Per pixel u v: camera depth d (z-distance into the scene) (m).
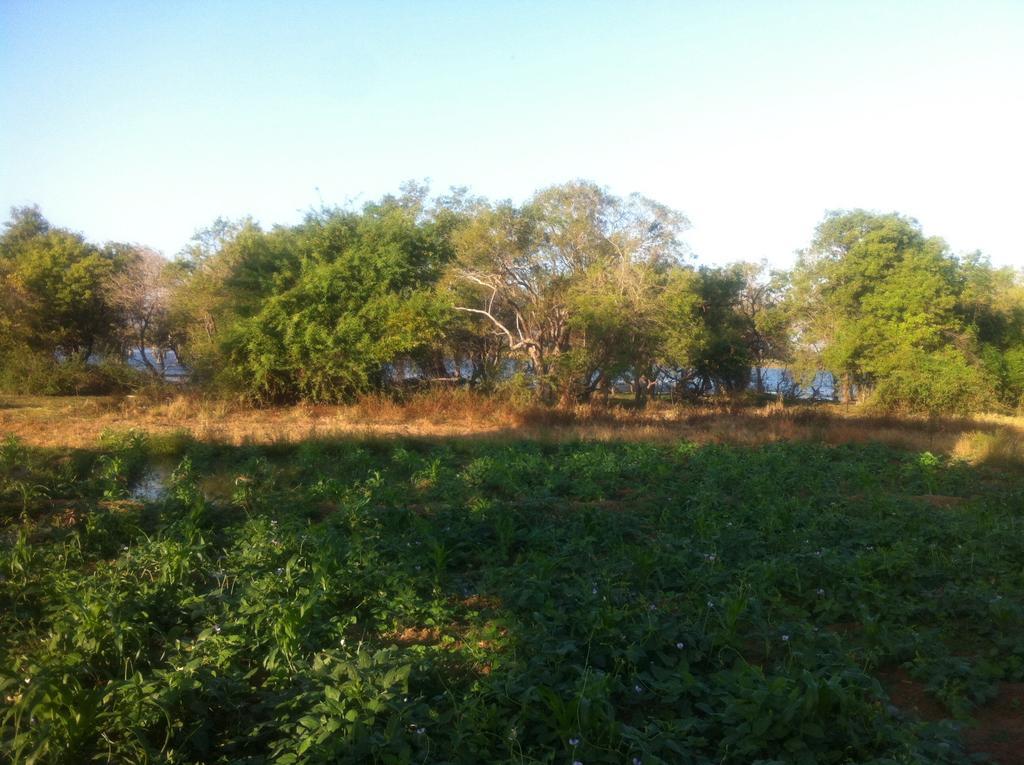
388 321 25.30
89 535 9.02
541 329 30.81
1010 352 33.50
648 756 4.25
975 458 18.20
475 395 25.77
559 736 4.54
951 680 5.74
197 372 26.67
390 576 7.41
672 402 33.75
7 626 6.52
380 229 26.91
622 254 29.81
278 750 4.43
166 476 14.33
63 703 4.44
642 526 10.06
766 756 4.53
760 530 9.77
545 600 6.78
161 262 36.69
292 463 15.47
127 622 5.80
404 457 15.57
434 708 5.01
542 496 11.48
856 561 8.02
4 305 31.50
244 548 8.17
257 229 31.36
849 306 34.31
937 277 31.52
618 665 5.48
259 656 5.79
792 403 37.34
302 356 25.20
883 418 26.52
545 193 32.50
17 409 23.52
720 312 36.50
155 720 4.59
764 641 6.20
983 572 8.28
